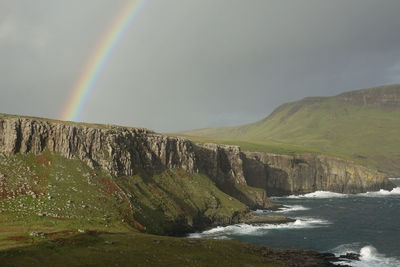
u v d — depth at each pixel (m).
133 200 124.81
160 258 70.31
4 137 121.06
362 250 104.19
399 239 124.00
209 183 184.75
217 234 131.50
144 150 163.88
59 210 100.56
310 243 118.12
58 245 68.25
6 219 89.12
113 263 62.97
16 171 112.62
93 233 82.56
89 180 121.88
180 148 185.50
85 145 135.00
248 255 85.50
